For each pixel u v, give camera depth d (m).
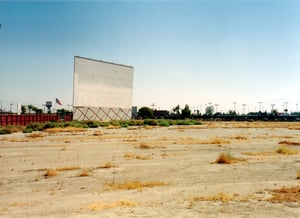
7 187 11.03
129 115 77.94
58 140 28.38
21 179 12.39
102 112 70.31
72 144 25.12
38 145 24.39
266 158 17.77
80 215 7.39
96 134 35.50
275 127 56.25
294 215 7.25
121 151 20.94
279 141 28.69
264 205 8.10
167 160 17.06
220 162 16.11
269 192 9.59
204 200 8.71
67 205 8.43
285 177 12.27
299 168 14.42
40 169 14.53
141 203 8.48
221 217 7.11
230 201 8.55
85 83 66.19
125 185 10.93
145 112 129.88
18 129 40.84
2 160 17.22
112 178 12.36
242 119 114.81
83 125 50.62
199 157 18.20
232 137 32.84
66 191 10.30
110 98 72.25
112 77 72.69
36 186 11.14
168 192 9.80
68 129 42.72
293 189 9.94
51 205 8.48
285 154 19.56
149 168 14.59
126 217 7.14
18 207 8.34
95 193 9.91
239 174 12.96
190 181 11.60
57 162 16.52
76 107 64.69
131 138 30.80
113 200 8.90
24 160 17.19
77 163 16.16
